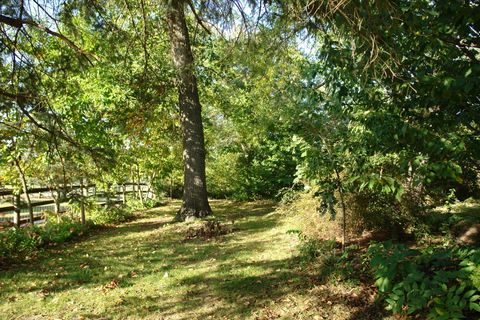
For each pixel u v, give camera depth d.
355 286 4.34
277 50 4.09
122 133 12.27
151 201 17.03
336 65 3.58
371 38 2.91
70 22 4.65
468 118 3.13
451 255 3.52
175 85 10.09
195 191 10.61
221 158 17.33
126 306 4.38
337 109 4.28
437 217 6.31
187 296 4.62
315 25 3.28
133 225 11.27
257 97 10.73
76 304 4.49
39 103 4.53
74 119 10.27
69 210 11.63
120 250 7.45
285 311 3.98
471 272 3.00
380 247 3.88
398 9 2.83
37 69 4.74
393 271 3.40
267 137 13.78
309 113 4.96
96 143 11.11
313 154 5.17
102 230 10.55
